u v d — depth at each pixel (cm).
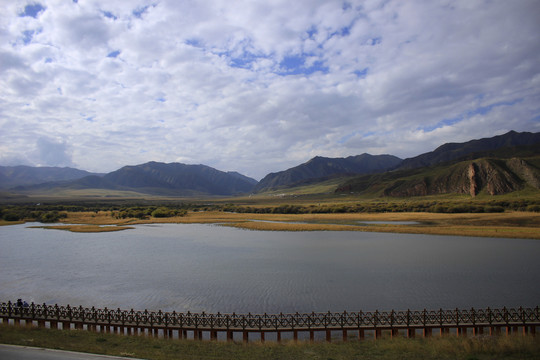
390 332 2797
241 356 2086
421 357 2053
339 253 6303
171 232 9969
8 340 2095
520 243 7238
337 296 3806
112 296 3878
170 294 3934
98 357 1808
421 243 7406
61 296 3888
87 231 10219
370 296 3794
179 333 2636
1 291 4084
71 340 2247
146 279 4562
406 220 12425
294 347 2314
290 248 6912
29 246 7394
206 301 3684
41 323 2828
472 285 4181
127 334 2681
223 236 8944
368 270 4969
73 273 4919
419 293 3894
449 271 4862
